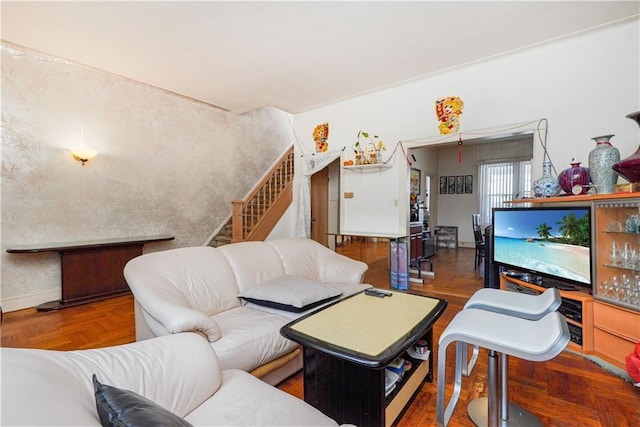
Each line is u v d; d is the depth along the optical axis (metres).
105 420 0.66
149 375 1.05
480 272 5.03
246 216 5.23
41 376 0.75
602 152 2.34
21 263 3.39
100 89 3.87
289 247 2.99
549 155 3.15
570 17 2.69
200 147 5.11
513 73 3.35
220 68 3.64
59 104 3.55
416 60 3.46
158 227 4.62
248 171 6.01
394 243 4.11
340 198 4.85
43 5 2.45
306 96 4.59
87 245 3.50
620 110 2.81
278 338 1.85
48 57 3.42
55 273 3.63
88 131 3.80
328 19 2.67
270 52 3.25
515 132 3.35
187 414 1.08
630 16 2.68
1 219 3.25
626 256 2.22
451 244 8.00
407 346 1.41
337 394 1.54
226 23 2.72
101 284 3.77
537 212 2.68
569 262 2.40
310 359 1.64
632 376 1.81
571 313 2.36
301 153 5.35
